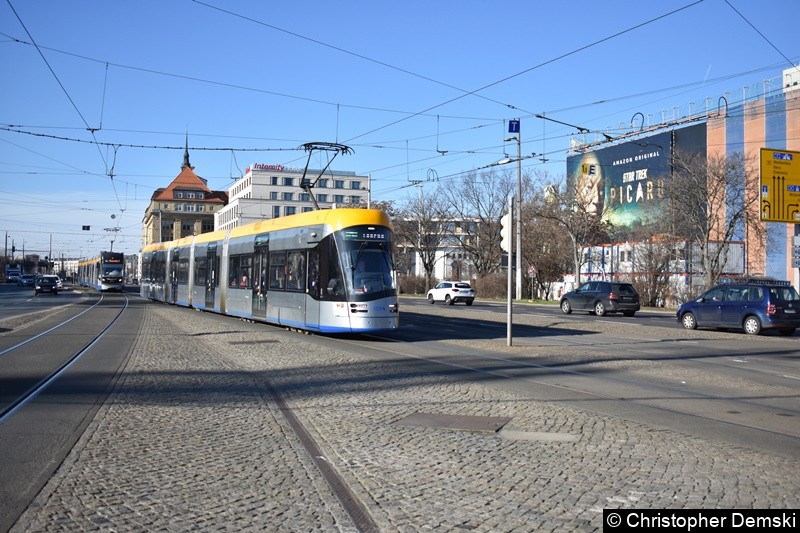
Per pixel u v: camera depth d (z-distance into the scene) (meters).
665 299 49.12
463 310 40.62
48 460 7.04
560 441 7.86
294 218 22.80
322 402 10.41
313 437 8.10
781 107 53.78
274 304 23.44
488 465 6.84
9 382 12.22
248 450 7.48
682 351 19.08
